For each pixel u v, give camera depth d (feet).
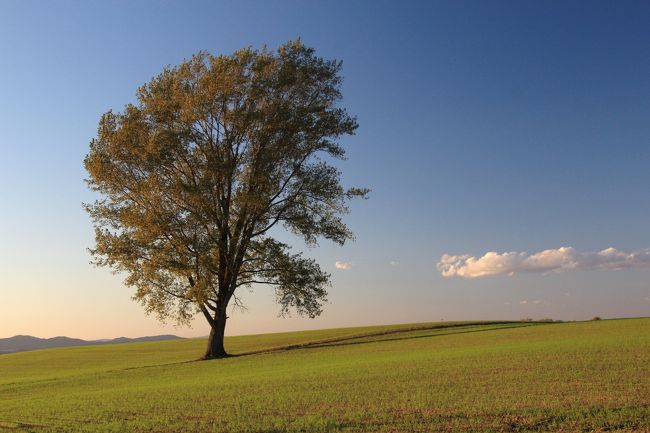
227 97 138.21
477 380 65.77
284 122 138.41
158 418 55.36
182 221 132.16
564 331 136.98
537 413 47.29
